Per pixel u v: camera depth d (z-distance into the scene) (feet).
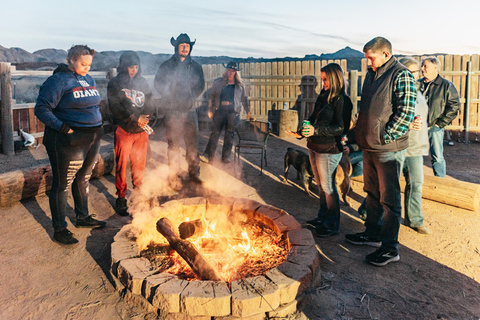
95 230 13.75
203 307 8.68
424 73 17.28
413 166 13.60
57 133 11.77
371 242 12.86
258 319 8.84
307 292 9.85
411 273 11.17
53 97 11.36
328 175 12.99
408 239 13.46
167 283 9.20
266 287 9.08
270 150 28.25
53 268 11.16
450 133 32.12
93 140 12.63
